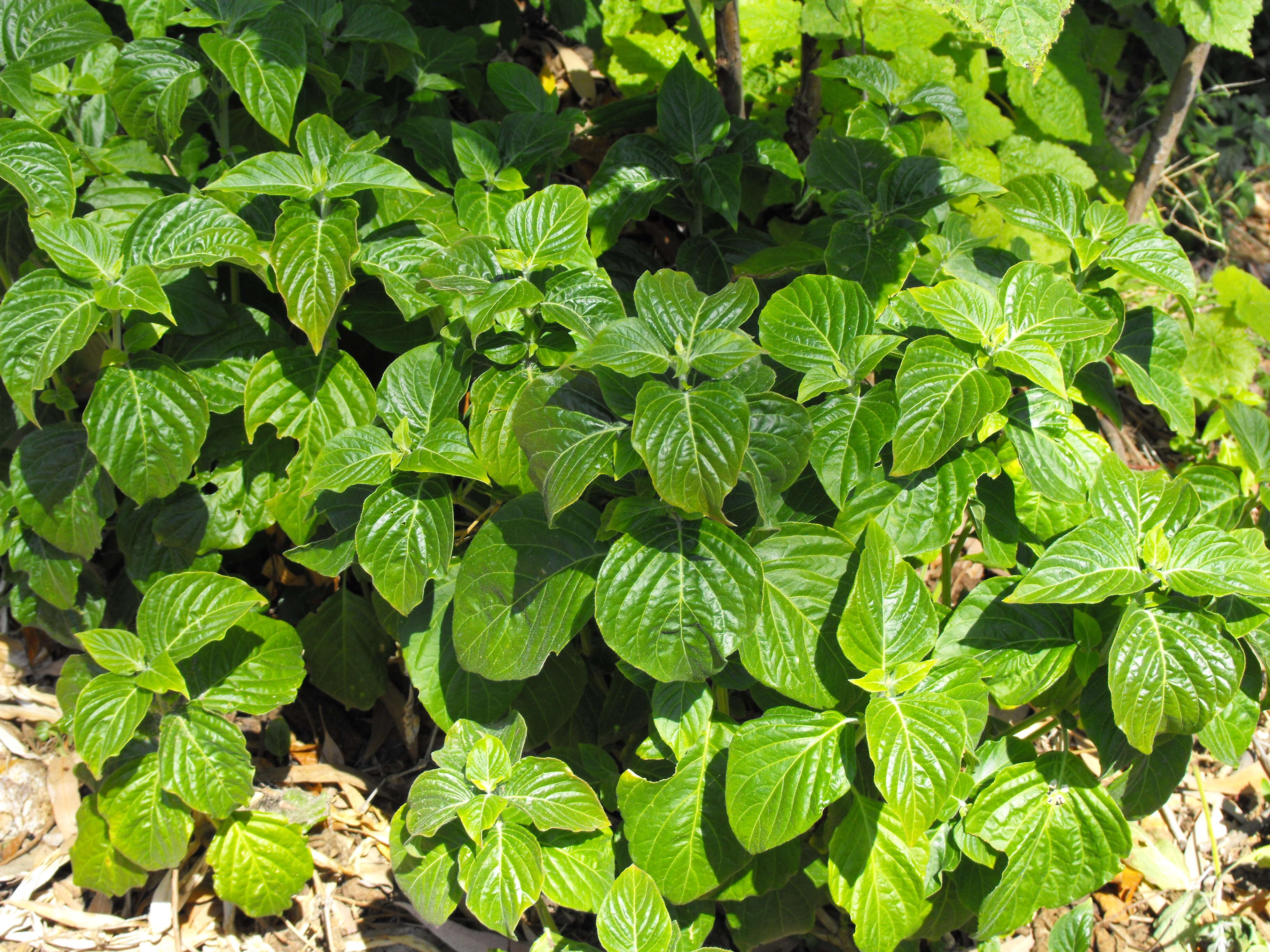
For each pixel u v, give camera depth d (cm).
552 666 97
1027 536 95
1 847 103
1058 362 88
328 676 104
